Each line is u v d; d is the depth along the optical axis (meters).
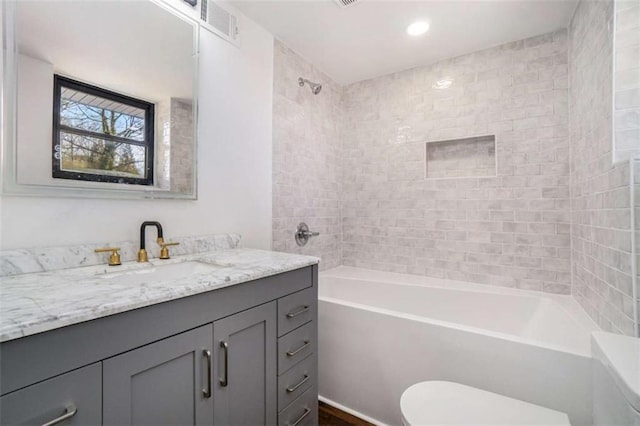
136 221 1.29
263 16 1.83
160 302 0.77
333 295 2.43
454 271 2.30
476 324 2.01
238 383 1.00
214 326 0.92
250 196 1.86
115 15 1.21
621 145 1.22
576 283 1.81
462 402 1.04
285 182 2.16
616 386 0.81
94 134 1.15
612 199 1.25
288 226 2.19
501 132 2.12
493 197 2.15
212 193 1.62
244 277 1.00
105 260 1.15
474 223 2.22
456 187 2.29
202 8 1.57
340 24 1.91
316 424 1.37
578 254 1.77
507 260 2.11
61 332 0.61
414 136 2.46
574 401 1.12
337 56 2.30
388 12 1.78
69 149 1.08
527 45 2.03
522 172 2.05
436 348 1.41
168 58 1.40
